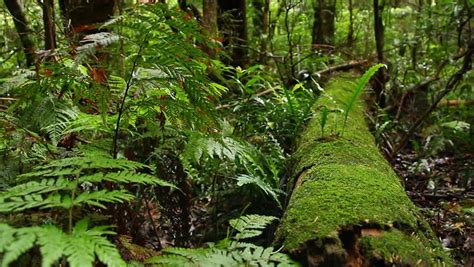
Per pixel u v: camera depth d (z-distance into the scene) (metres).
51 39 2.96
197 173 3.07
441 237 3.07
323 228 1.83
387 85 6.62
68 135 2.36
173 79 2.06
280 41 7.44
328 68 6.39
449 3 6.42
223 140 2.49
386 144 5.11
